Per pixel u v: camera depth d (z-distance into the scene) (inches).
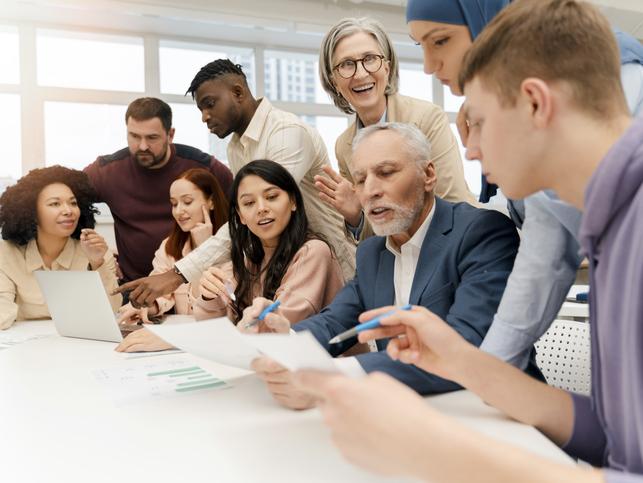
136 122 101.3
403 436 15.9
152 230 108.3
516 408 28.3
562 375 53.0
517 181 23.3
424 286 44.4
